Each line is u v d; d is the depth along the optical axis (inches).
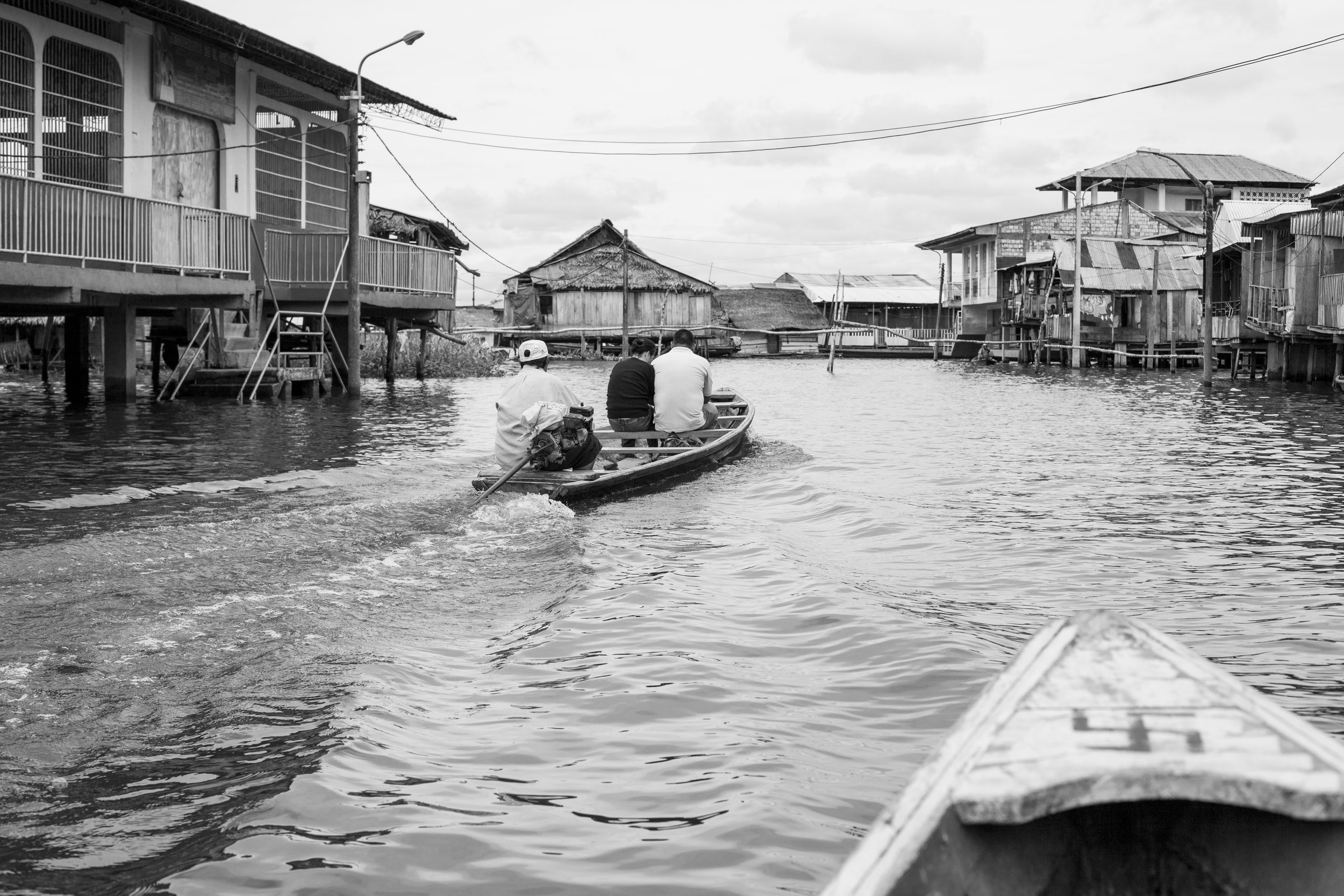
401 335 1539.1
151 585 251.0
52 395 852.6
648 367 509.4
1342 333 1128.8
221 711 175.9
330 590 251.3
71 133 698.2
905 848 75.9
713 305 2426.2
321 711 176.4
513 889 124.6
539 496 362.6
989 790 77.9
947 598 257.1
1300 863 81.5
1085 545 318.7
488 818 141.0
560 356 2272.4
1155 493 421.4
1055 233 2153.1
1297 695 190.1
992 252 2343.8
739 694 187.2
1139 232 2123.5
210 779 151.7
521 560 285.9
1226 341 1438.2
